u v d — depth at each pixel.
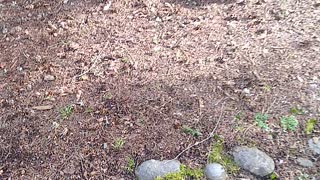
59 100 1.07
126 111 1.03
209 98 1.04
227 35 1.23
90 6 1.39
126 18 1.33
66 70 1.16
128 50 1.21
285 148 0.92
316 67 1.08
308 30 1.21
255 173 0.88
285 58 1.12
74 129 1.00
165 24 1.30
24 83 1.13
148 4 1.38
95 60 1.18
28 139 0.99
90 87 1.10
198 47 1.20
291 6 1.31
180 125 0.98
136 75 1.13
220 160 0.90
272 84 1.06
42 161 0.94
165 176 0.88
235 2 1.36
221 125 0.97
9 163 0.94
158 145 0.95
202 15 1.32
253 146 0.92
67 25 1.32
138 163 0.92
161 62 1.16
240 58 1.15
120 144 0.95
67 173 0.91
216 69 1.12
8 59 1.21
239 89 1.05
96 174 0.91
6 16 1.38
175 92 1.07
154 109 1.03
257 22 1.26
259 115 0.98
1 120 1.03
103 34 1.27
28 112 1.05
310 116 0.97
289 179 0.87
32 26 1.33
